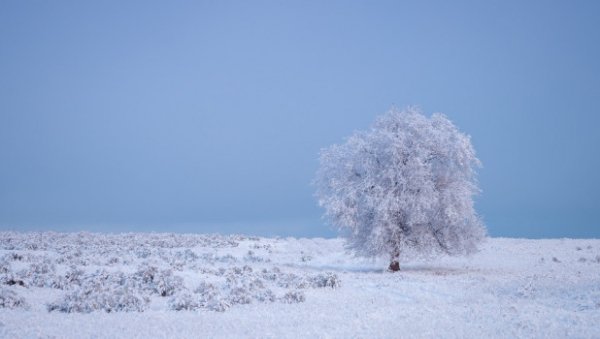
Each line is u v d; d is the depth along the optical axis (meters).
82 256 41.47
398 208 37.16
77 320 19.98
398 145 37.66
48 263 33.38
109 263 36.78
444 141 38.44
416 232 38.09
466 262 44.12
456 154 38.09
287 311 22.69
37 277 28.22
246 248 56.06
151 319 20.39
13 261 35.41
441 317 20.42
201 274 32.56
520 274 34.22
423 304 24.62
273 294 25.81
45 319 20.00
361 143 39.34
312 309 23.17
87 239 58.84
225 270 34.53
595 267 37.94
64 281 27.48
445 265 42.44
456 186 38.19
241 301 24.77
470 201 38.12
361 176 39.53
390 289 29.42
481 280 31.72
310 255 49.28
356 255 39.44
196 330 18.42
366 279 33.25
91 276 28.52
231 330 18.50
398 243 38.03
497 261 44.16
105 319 20.23
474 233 38.12
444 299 26.64
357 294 27.73
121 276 28.31
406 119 39.38
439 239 38.47
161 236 66.81
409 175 37.88
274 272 33.22
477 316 20.28
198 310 22.55
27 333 17.53
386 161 38.62
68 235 64.19
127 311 22.42
